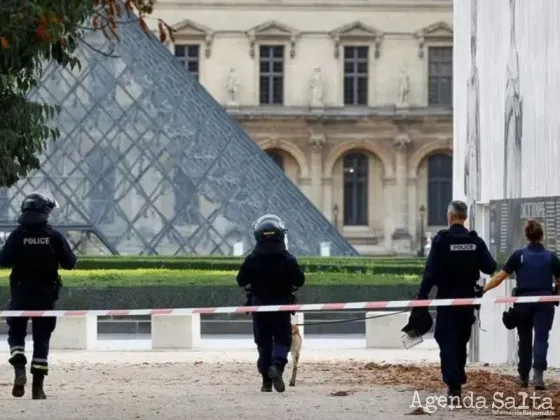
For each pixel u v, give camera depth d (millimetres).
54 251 56594
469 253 54781
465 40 89438
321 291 114000
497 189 80938
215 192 163750
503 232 78000
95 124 165000
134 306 111375
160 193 162125
